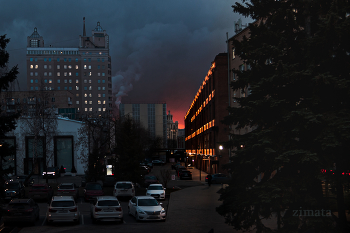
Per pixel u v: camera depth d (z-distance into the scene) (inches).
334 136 438.9
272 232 496.1
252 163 502.6
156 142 6289.4
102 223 850.1
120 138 1740.9
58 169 2511.1
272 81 502.3
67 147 2687.0
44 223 853.8
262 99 521.0
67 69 6348.4
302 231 466.9
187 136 5142.7
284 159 461.1
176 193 1427.2
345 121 436.8
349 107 465.1
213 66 2284.7
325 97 483.5
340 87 442.9
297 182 471.2
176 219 871.1
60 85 6314.0
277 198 474.6
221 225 780.6
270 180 489.4
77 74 6358.3
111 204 846.5
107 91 6363.2
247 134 555.8
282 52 503.8
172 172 3053.6
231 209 526.9
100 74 6368.1
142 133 4473.4
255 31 563.2
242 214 525.0
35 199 1286.9
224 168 568.4
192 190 1536.7
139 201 918.4
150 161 5093.5
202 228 748.6
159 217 855.7
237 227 530.9
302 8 539.5
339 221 470.9
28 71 6294.3
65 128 2687.0
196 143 3595.0
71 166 2677.2
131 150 1641.2
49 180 2263.8
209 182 1694.1
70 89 6323.8
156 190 1298.0
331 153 465.1
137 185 1729.8
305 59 495.5
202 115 3004.4
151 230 736.3
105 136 2171.5
